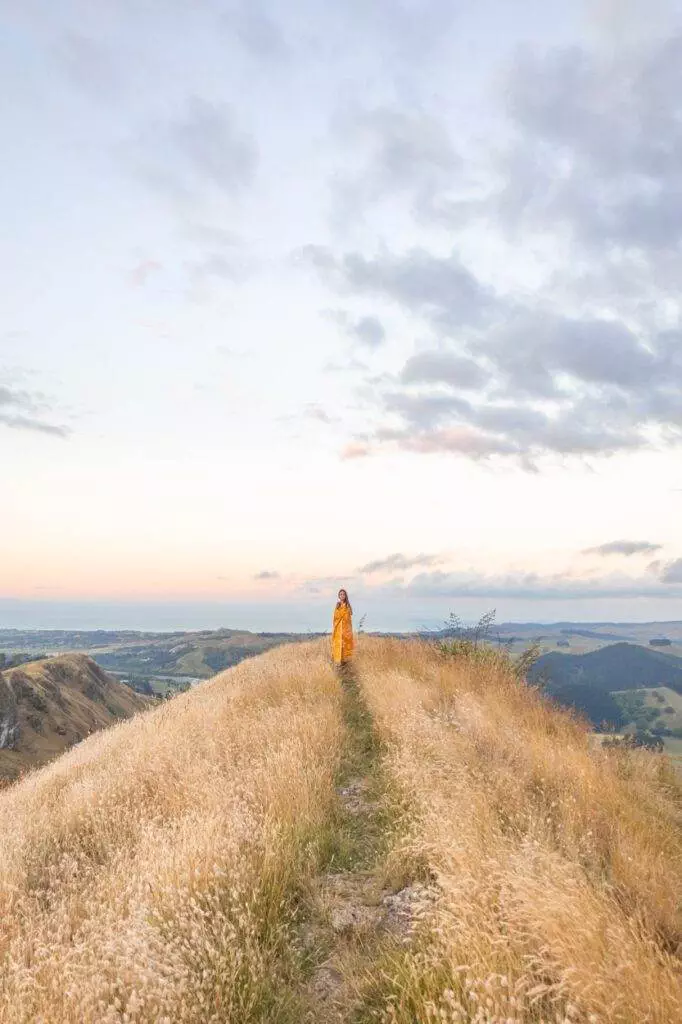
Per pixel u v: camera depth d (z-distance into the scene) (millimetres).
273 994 3783
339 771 7664
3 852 6492
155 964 3773
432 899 4391
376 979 3734
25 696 110688
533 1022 3021
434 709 9148
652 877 4188
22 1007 3695
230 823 5629
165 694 18094
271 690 12094
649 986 2926
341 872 5320
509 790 5840
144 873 5043
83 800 7652
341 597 14930
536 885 3771
